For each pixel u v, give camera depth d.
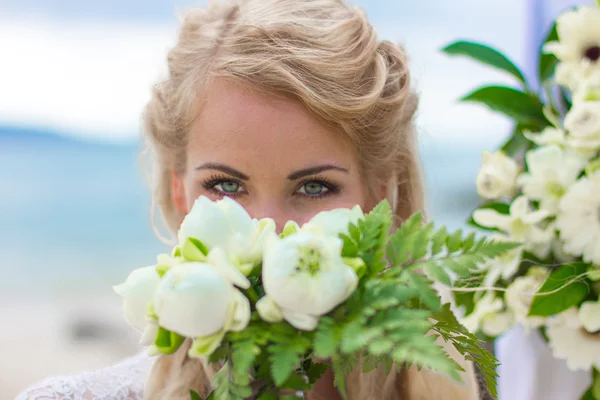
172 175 0.92
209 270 0.47
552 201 0.81
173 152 0.88
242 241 0.49
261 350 0.50
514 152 0.96
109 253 5.05
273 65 0.73
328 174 0.77
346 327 0.45
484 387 1.02
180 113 0.82
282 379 0.44
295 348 0.45
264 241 0.50
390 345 0.43
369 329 0.45
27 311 4.23
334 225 0.53
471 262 0.48
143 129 1.06
